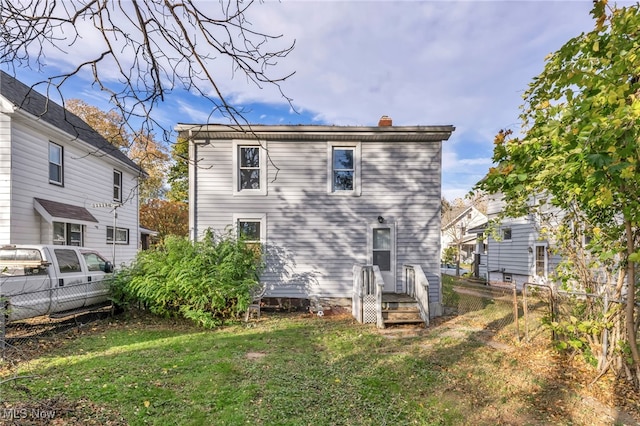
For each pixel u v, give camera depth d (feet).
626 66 11.08
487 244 59.93
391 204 33.22
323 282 32.63
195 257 28.09
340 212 33.06
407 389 14.79
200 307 26.55
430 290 32.58
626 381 15.40
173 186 87.51
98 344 20.72
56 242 36.52
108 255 47.60
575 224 17.90
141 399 13.01
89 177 43.06
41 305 21.25
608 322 15.66
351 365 17.51
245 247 30.73
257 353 19.34
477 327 26.32
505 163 13.38
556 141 11.32
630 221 13.19
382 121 34.24
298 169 33.17
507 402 13.83
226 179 32.83
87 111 59.00
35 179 33.22
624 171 9.62
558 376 16.37
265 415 12.10
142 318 28.09
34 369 16.05
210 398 13.25
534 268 46.70
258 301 30.45
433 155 33.42
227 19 9.08
